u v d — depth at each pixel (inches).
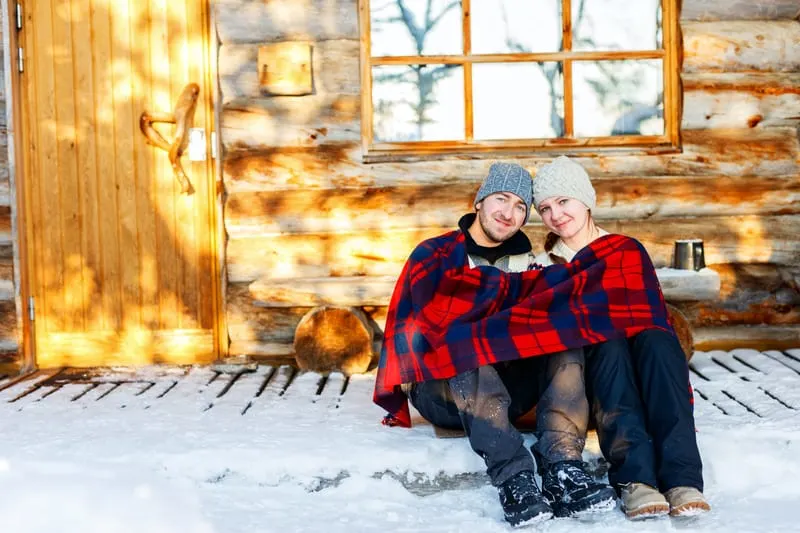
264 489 130.4
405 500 128.5
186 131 195.9
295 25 193.5
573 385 120.1
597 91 198.1
